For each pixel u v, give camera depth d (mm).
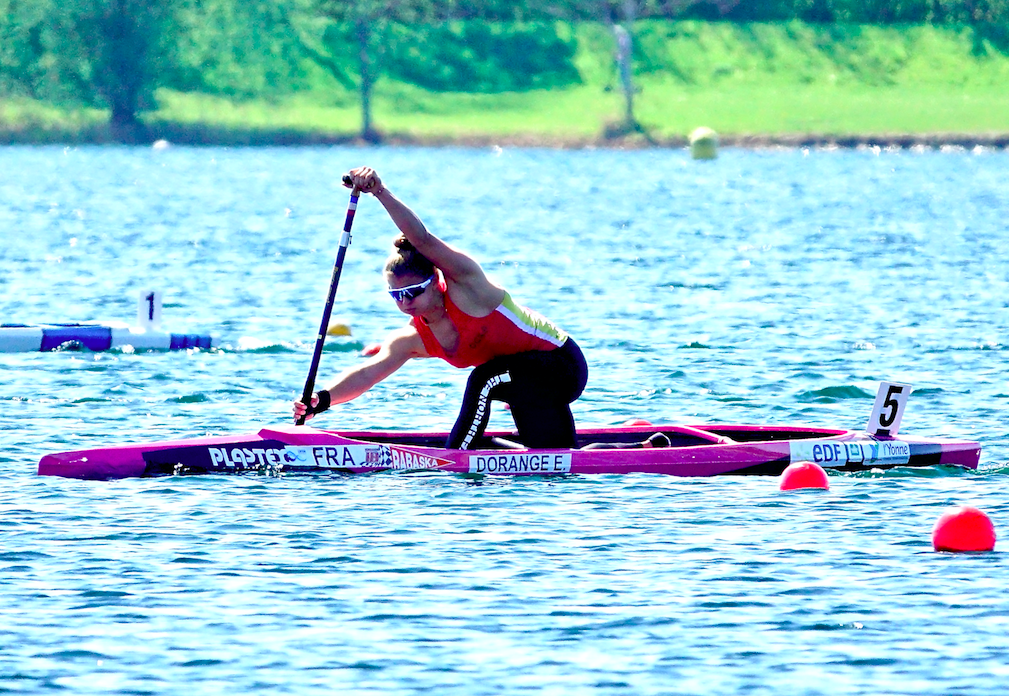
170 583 32938
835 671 27812
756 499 41812
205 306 89625
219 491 41875
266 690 26859
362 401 58500
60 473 43375
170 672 27703
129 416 54125
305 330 79500
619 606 31484
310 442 44438
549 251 128000
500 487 42781
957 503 41375
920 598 32125
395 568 34219
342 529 37719
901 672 27750
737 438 48469
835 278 106312
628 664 28172
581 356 45469
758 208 181625
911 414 55375
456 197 198625
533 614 30984
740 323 82000
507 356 44594
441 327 43875
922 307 89188
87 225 152000
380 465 44562
